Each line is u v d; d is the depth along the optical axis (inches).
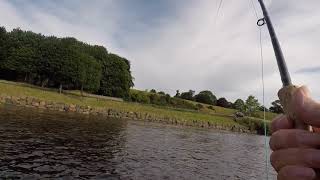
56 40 3540.8
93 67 3533.5
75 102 2861.7
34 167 676.1
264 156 1504.7
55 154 834.8
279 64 65.6
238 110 5036.9
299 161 45.6
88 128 1590.8
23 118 1567.4
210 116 3782.0
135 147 1177.4
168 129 2362.2
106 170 743.7
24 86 3038.9
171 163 959.6
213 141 1942.7
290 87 49.3
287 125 48.3
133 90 4424.2
